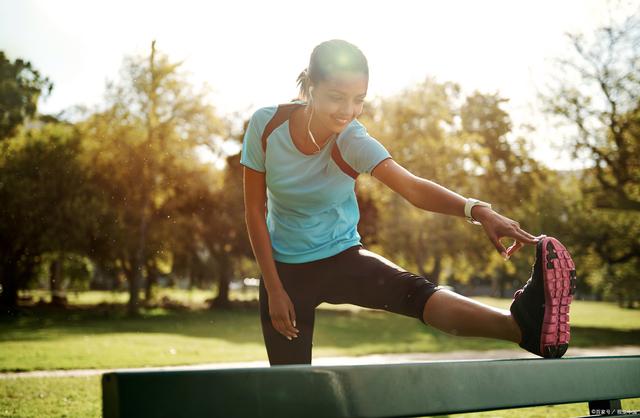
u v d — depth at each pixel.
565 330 1.63
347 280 2.25
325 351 12.78
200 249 38.06
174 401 0.97
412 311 1.99
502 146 30.19
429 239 31.47
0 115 31.48
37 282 34.47
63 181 28.41
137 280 30.52
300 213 2.32
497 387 1.36
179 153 31.11
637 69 23.08
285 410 1.07
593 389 1.55
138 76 29.86
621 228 25.38
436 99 32.91
